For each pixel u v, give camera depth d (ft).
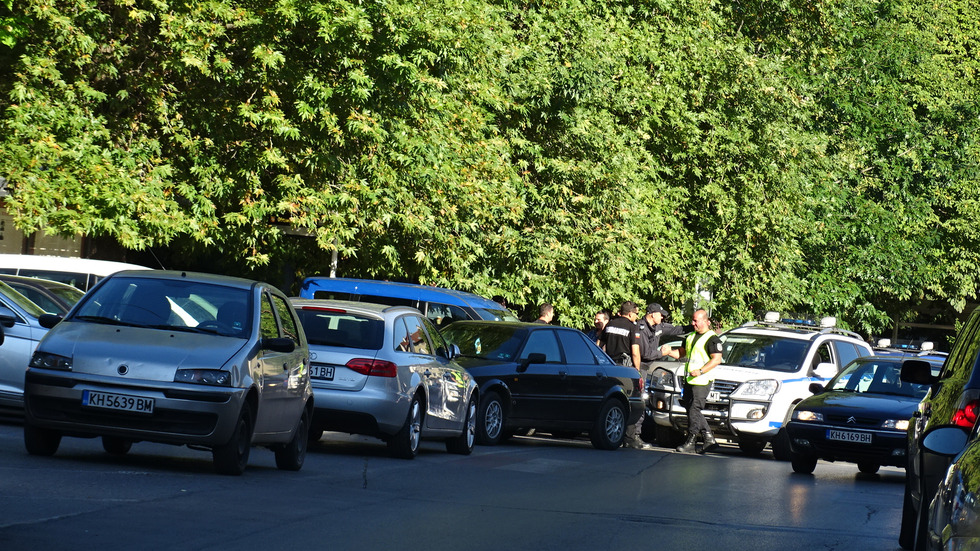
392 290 157.79
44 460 87.10
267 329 93.86
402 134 159.12
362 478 96.17
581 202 200.13
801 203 240.12
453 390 124.57
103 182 142.00
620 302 210.59
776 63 231.50
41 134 140.36
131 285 93.35
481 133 183.42
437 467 110.01
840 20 261.85
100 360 85.35
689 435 156.97
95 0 147.43
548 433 183.21
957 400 67.41
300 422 99.96
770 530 79.97
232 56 155.53
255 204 156.76
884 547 76.18
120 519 65.41
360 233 174.19
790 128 236.63
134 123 153.79
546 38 199.41
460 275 183.73
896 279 271.08
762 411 159.22
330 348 111.55
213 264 211.82
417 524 72.54
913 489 73.77
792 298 243.40
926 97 281.74
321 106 152.15
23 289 119.65
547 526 75.36
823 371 163.73
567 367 149.18
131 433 84.99
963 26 312.09
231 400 85.66
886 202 274.57
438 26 155.02
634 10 226.38
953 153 282.56
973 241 280.10
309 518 71.41
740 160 231.71
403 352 115.24
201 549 58.95
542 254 194.49
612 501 91.97
